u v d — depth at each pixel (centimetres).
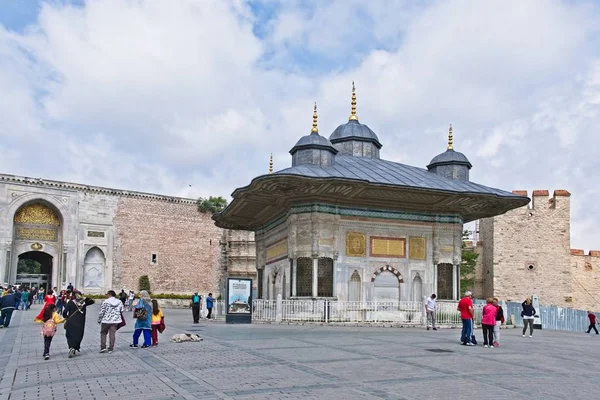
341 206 3142
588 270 5569
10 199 6159
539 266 5347
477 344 2006
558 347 2055
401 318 3002
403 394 1032
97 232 6669
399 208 3269
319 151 3164
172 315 4109
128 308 4753
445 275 3328
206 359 1459
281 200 3142
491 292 5419
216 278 7462
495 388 1121
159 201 7131
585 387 1177
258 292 3994
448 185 3244
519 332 2938
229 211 3688
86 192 6638
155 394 1024
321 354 1560
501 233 5378
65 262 6406
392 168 3484
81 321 1630
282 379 1161
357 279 3130
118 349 1750
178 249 7206
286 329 2459
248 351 1617
